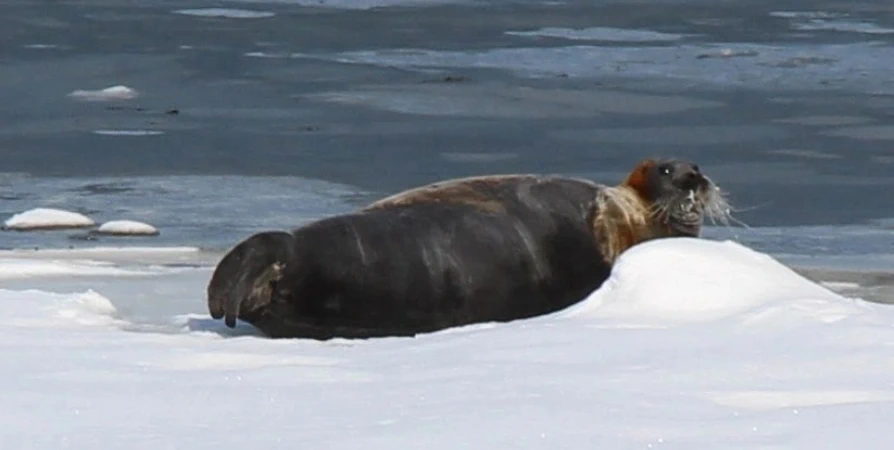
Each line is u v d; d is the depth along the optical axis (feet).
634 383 59.88
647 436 50.88
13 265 108.58
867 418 52.95
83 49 265.95
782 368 62.39
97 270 108.99
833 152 180.65
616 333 70.28
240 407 56.54
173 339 72.54
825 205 150.82
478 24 311.27
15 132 192.44
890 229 138.92
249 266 81.92
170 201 151.23
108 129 195.00
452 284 86.53
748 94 224.33
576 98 220.84
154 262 117.39
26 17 310.45
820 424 52.31
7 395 58.23
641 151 181.37
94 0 345.92
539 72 246.06
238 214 144.46
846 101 218.18
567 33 296.71
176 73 241.96
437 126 198.18
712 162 174.70
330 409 55.93
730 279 77.00
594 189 94.84
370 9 336.90
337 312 84.38
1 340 70.95
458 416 53.67
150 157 176.55
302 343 72.28
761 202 152.35
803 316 72.13
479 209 90.07
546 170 169.27
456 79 237.86
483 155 178.60
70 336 72.64
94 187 158.92
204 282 103.71
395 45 279.28
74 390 59.52
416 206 89.04
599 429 51.72
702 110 211.20
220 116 205.26
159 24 303.89
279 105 214.28
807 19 318.45
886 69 248.93
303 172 167.84
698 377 60.90
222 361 66.85
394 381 61.26
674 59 260.83
